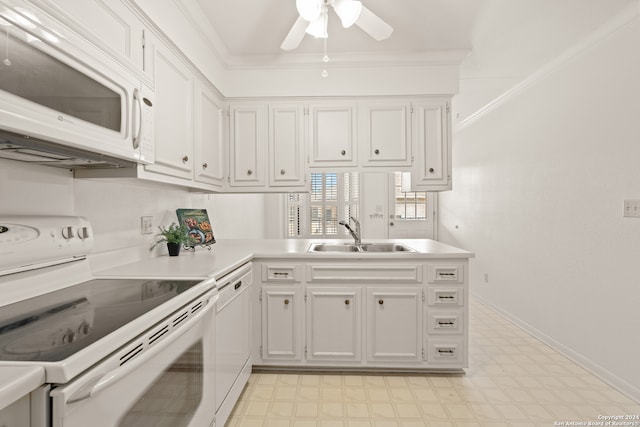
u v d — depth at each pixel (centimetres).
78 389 67
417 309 219
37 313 96
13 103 78
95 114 107
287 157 271
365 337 220
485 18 207
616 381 208
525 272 306
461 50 249
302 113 270
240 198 392
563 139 257
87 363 70
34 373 61
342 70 267
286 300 221
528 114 301
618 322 209
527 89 302
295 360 222
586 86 233
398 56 257
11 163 116
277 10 201
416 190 265
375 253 219
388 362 220
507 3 190
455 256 216
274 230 543
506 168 337
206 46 224
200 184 219
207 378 135
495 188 359
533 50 245
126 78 122
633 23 196
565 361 244
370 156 267
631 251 200
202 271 155
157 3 157
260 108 271
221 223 328
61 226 126
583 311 237
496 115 355
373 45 246
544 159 279
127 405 85
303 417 177
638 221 196
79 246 133
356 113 268
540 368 233
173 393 108
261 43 243
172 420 108
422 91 262
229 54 259
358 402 191
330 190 542
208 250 230
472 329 308
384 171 267
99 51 107
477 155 400
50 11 89
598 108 223
